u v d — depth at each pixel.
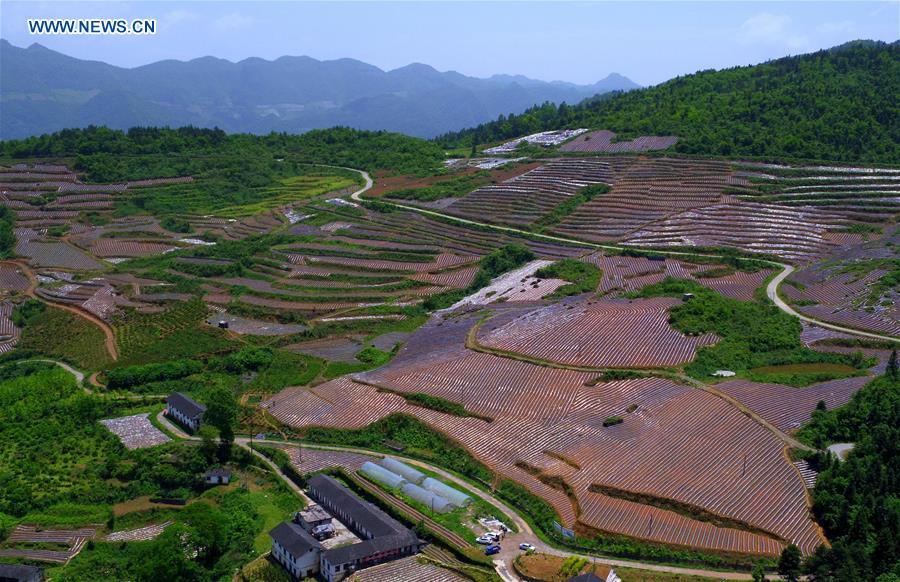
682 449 103.81
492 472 104.38
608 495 95.25
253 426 124.25
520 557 86.38
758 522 88.81
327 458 112.62
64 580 88.62
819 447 104.00
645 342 134.00
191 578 88.19
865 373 123.81
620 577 81.25
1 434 124.44
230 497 104.69
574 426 111.31
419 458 111.06
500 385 124.00
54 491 107.19
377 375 134.25
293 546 87.69
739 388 119.00
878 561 79.88
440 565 86.50
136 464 111.88
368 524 92.62
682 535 87.12
